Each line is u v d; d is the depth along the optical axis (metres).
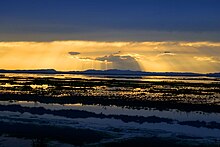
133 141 29.38
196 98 61.66
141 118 40.03
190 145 28.23
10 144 28.48
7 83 100.94
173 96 64.81
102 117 40.75
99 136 31.09
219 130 34.03
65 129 33.81
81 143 28.94
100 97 60.69
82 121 38.25
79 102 54.31
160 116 41.88
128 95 65.25
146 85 101.88
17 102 54.09
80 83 105.81
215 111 46.34
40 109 46.31
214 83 125.94
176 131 33.38
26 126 35.12
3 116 41.12
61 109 46.50
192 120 39.19
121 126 35.53
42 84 97.81
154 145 28.20
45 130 33.38
